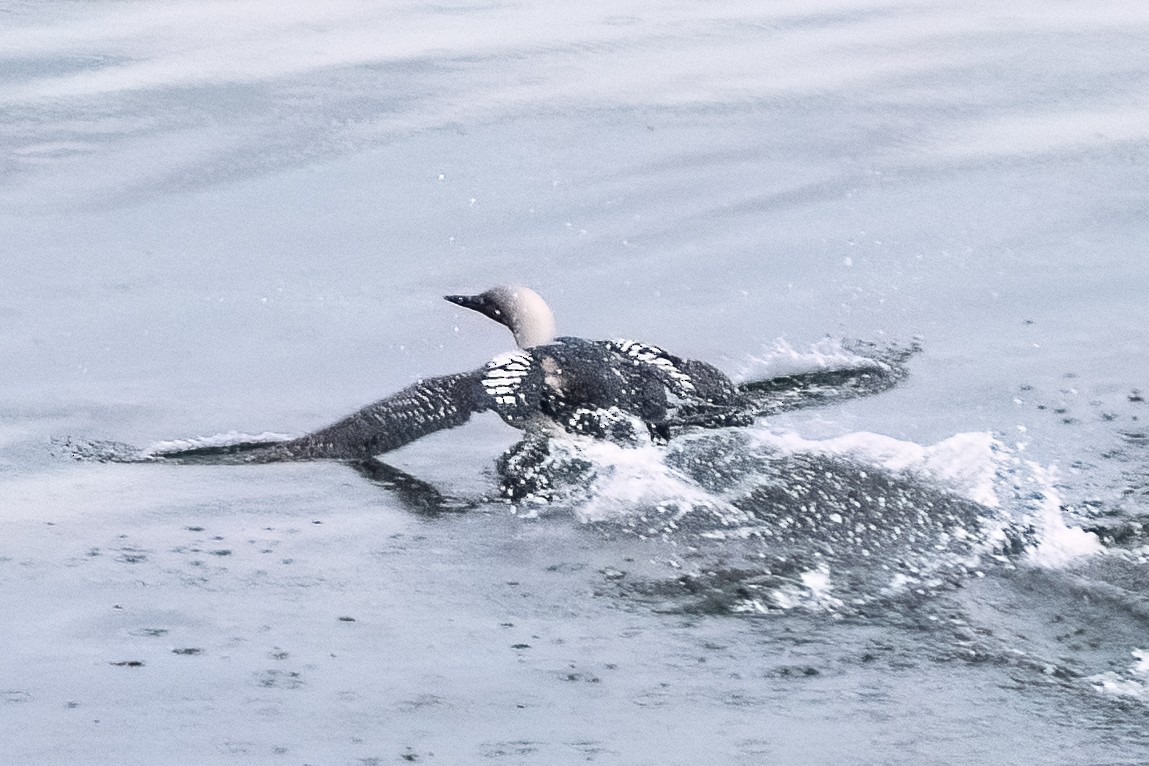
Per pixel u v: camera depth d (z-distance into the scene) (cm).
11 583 1366
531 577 1398
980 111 2720
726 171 2509
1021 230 2283
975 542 1436
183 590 1361
